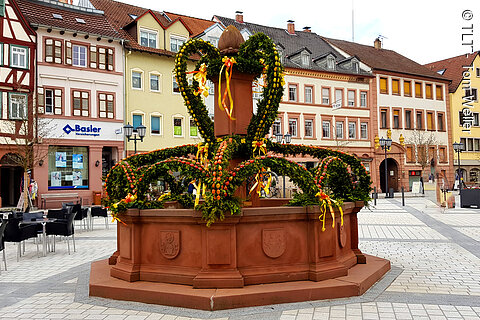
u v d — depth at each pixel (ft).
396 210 72.13
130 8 117.70
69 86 89.51
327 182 22.06
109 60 94.89
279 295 18.47
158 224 20.43
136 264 20.77
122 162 22.72
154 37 103.71
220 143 23.61
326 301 18.88
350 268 22.98
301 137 126.93
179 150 27.20
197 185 20.22
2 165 82.53
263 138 24.98
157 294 18.78
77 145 89.97
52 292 22.15
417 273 24.61
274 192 75.00
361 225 50.42
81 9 95.04
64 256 33.35
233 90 25.36
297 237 20.27
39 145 83.82
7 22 82.84
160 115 101.96
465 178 164.66
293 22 150.61
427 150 150.61
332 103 129.29
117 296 19.76
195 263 19.53
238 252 19.38
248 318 16.71
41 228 35.42
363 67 145.18
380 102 143.13
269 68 23.82
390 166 147.54
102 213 49.80
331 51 138.92
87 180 91.76
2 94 81.97
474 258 29.40
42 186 85.40
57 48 88.22
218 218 18.65
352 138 137.59
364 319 16.58
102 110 93.61
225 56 24.39
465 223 51.67
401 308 17.94
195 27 121.80
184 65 25.13
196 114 25.22
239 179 19.12
